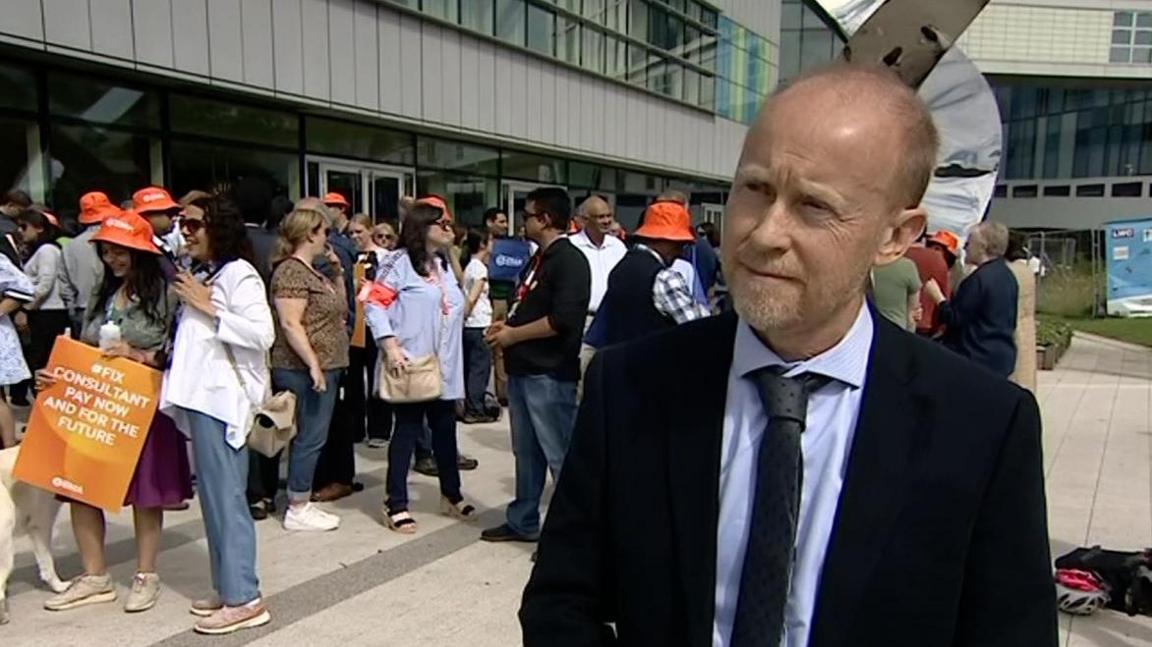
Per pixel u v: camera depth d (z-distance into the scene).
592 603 1.20
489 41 14.38
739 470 1.09
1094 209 46.59
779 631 1.03
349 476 5.23
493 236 8.59
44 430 3.31
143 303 3.40
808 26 27.89
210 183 10.52
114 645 3.22
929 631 1.00
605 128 18.36
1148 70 41.91
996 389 1.06
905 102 1.03
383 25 12.05
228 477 3.32
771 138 1.02
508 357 4.27
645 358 1.19
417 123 12.90
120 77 9.23
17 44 7.63
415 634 3.36
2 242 6.05
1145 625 3.46
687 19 21.50
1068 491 5.37
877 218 1.02
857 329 1.11
